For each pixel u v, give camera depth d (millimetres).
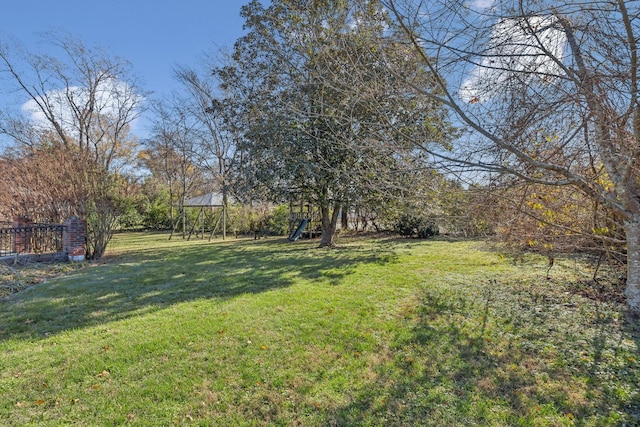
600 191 3941
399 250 10438
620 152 3551
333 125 6543
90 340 3961
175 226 21078
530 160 3396
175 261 9625
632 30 3189
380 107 4094
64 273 8281
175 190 27250
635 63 3195
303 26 7711
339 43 4750
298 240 15297
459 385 2982
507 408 2668
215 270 7992
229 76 12562
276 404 2768
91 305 5340
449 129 4602
